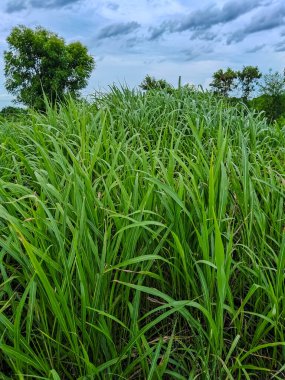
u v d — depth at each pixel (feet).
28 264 5.75
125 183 7.68
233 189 7.94
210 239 6.63
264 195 8.25
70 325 5.19
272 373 6.10
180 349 6.02
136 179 6.92
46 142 11.48
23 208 7.72
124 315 6.13
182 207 6.10
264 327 6.22
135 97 17.44
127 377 5.85
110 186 7.24
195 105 15.75
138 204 7.19
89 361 5.26
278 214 7.76
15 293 6.04
